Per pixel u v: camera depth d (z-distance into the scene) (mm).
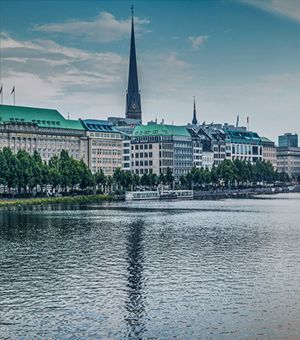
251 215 191625
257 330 63812
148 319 67438
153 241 123938
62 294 77812
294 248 113812
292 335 62406
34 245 117500
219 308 71250
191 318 67688
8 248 113562
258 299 75000
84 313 69688
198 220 172250
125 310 70688
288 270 92250
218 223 163125
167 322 66438
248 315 68562
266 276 87938
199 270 92438
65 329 64438
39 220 168500
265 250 111500
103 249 112688
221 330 63875
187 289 80188
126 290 79812
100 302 74062
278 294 77375
